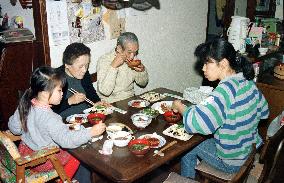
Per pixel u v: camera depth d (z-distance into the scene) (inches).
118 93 133.0
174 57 187.0
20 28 136.7
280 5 209.9
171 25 177.5
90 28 133.0
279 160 88.0
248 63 91.2
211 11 279.1
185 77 201.8
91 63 137.6
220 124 86.2
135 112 109.2
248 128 89.8
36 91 88.3
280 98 149.8
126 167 74.7
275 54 185.2
